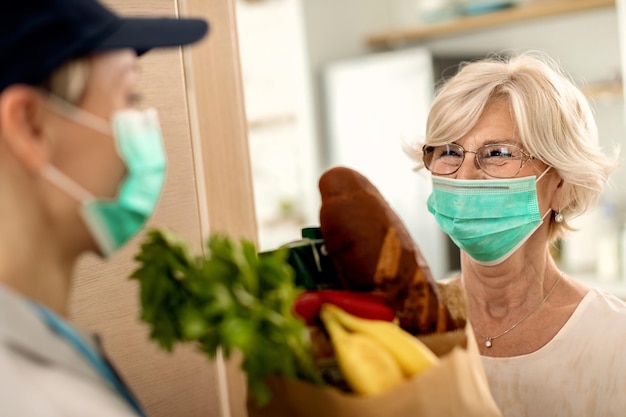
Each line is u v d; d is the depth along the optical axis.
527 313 1.54
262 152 4.38
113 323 1.24
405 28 4.87
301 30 4.48
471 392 0.84
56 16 0.67
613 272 3.61
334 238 0.99
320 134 4.66
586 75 4.14
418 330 0.96
